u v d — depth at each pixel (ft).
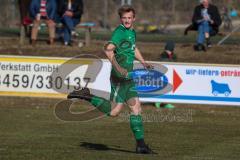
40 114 179.32
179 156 117.60
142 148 118.52
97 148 126.31
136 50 118.21
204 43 248.11
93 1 453.99
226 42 269.85
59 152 120.06
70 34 255.29
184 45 263.08
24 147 125.70
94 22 441.27
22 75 199.72
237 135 147.84
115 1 456.45
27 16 264.93
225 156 119.24
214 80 191.83
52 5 253.65
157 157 115.34
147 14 449.06
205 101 192.34
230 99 191.83
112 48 114.21
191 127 160.45
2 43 258.98
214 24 249.34
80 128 155.94
